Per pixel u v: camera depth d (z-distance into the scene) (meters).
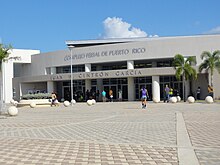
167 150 8.58
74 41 55.16
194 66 42.88
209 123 14.71
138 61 49.38
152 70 44.56
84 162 7.53
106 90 52.56
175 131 12.27
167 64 48.53
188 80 43.94
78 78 49.00
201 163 6.96
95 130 13.55
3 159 8.20
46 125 16.47
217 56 40.72
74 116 21.95
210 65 40.50
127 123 15.96
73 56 51.25
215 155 7.72
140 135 11.54
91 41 55.34
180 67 41.94
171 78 48.22
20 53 59.44
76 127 15.00
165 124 14.83
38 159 8.04
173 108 26.47
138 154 8.20
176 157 7.68
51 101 40.62
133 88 47.81
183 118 17.34
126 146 9.41
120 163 7.30
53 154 8.58
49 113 26.33
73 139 11.17
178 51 44.97
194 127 13.32
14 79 59.72
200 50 44.16
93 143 10.16
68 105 37.72
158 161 7.36
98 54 49.12
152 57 46.00
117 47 47.91
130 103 40.03
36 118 21.55
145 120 17.14
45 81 54.31
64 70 55.22
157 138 10.70
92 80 53.25
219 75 40.03
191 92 45.88
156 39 49.38
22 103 39.75
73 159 7.89
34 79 54.69
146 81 49.41
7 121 20.02
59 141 10.78
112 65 53.31
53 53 53.97
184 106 29.00
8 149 9.60
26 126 16.39
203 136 10.78
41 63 56.34
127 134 11.95
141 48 46.53
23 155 8.61
